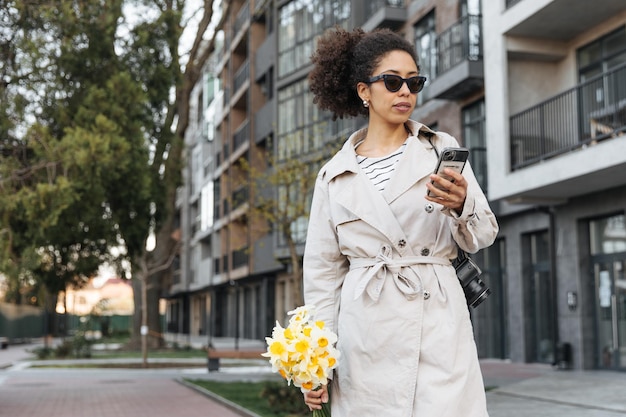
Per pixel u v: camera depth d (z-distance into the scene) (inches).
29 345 1895.9
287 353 95.5
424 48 854.5
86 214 524.7
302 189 644.7
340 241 99.6
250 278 1565.0
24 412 468.1
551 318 685.9
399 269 94.2
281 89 1225.4
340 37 110.1
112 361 989.8
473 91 753.0
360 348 94.6
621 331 593.0
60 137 561.9
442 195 87.9
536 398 433.7
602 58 611.5
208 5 1043.3
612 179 548.4
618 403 392.8
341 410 96.9
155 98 648.4
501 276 776.3
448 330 92.6
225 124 1786.4
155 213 688.4
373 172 99.1
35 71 535.5
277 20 1247.5
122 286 2113.7
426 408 90.3
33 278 667.4
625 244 587.2
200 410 469.4
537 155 649.0
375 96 100.3
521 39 639.1
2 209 491.2
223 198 1733.5
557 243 655.1
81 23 555.5
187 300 2578.7
